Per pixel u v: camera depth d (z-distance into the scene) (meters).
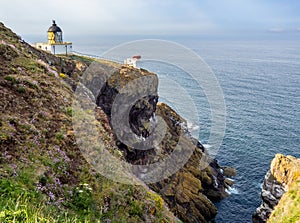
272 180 31.59
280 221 22.84
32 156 11.71
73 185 11.84
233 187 43.28
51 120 15.06
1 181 9.20
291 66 161.25
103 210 11.52
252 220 34.53
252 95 91.88
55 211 9.40
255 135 60.84
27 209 7.77
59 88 19.42
